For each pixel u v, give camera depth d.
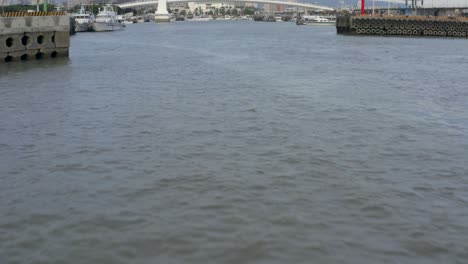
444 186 14.12
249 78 34.12
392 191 13.66
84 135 19.17
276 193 13.39
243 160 16.05
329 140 18.44
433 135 19.36
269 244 10.72
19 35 47.47
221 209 12.38
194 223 11.65
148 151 17.05
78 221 11.83
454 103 25.66
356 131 19.72
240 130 19.73
